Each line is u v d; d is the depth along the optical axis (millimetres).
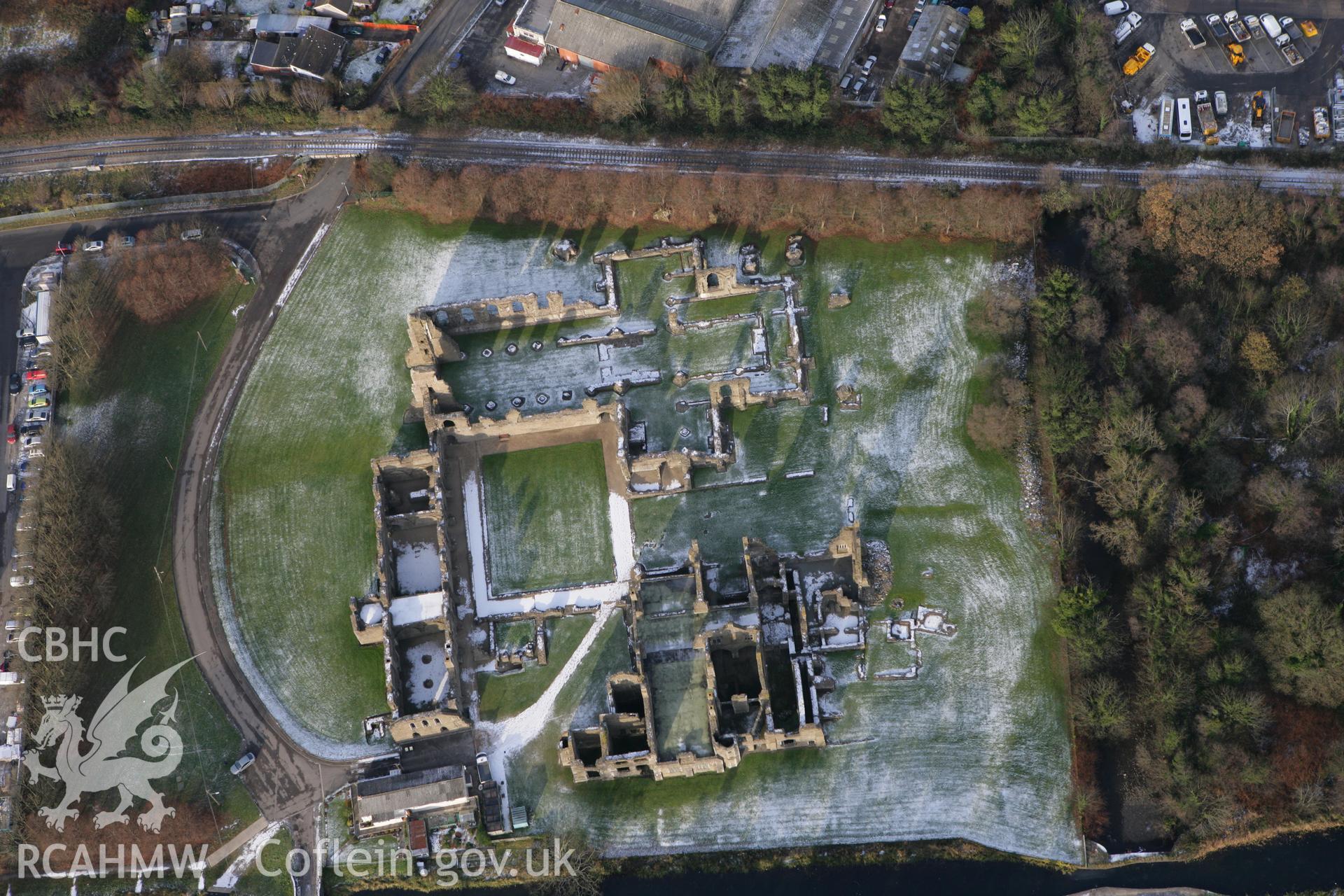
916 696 178250
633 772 174500
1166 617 176625
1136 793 175125
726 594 182875
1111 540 182875
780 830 173125
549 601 184875
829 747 175625
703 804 174000
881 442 192375
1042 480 189750
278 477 194000
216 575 188875
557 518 189125
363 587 187000
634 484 190250
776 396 194000
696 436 192875
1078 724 176500
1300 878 170000
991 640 181000
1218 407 188500
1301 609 172750
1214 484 185125
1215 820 170375
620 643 181875
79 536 187375
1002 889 170375
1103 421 186750
